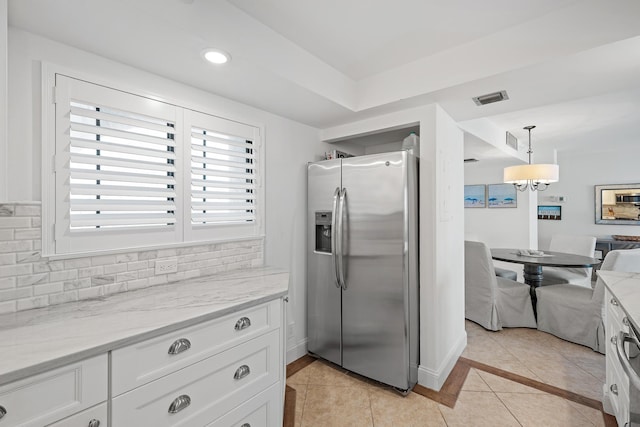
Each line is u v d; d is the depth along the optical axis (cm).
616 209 521
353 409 198
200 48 145
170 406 117
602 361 257
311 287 265
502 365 252
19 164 129
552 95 206
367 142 337
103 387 100
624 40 138
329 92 211
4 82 102
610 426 179
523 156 472
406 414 193
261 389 153
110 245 156
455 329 264
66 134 141
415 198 225
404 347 211
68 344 98
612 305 179
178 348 119
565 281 380
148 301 144
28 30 130
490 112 241
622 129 381
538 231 596
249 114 224
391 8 153
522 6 151
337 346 245
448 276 246
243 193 222
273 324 159
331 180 247
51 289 138
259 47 163
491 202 523
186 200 188
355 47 190
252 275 200
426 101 217
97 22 125
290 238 259
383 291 219
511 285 340
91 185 151
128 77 162
